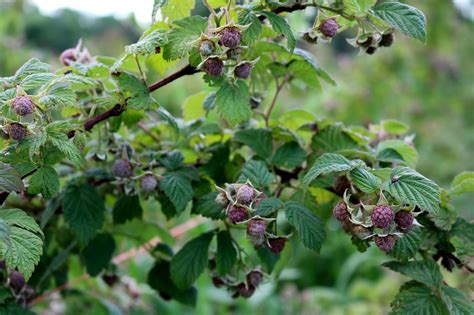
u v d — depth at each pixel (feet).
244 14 2.17
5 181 2.03
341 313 5.65
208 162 2.57
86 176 2.52
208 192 2.53
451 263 2.33
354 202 2.26
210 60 2.12
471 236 2.29
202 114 2.76
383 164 2.44
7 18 6.51
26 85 2.13
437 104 6.86
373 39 2.30
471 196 5.86
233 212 2.13
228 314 5.46
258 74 2.58
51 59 6.53
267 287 5.44
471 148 6.73
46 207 2.62
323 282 6.72
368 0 2.21
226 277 2.50
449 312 2.19
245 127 2.66
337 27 2.26
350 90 6.39
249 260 2.52
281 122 2.72
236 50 2.13
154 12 2.26
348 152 2.33
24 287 2.51
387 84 6.57
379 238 2.05
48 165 2.19
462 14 7.61
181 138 2.67
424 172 6.35
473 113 7.12
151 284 2.73
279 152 2.49
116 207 2.55
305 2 2.26
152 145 2.71
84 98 2.40
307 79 2.58
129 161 2.45
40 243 2.03
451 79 7.11
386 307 5.59
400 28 2.20
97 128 2.43
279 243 2.22
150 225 2.83
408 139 2.71
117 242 2.94
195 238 2.50
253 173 2.29
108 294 3.23
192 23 2.19
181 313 4.56
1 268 2.45
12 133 2.06
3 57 5.86
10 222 2.02
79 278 3.14
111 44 8.50
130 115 2.48
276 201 2.21
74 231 2.47
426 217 2.32
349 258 6.61
